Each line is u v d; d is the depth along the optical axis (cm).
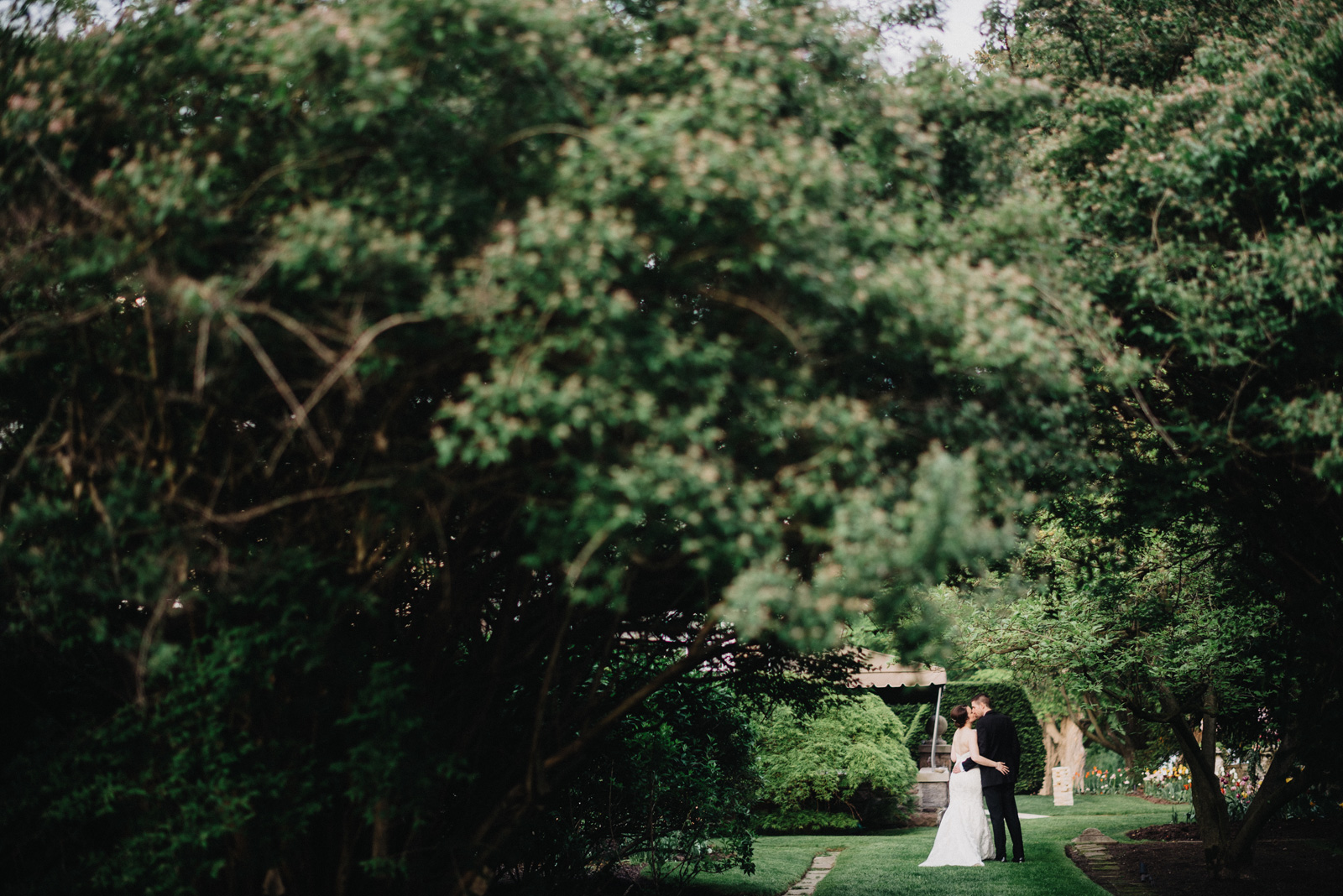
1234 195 493
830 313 368
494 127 355
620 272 359
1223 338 476
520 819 513
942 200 457
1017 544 565
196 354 377
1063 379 405
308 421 430
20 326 385
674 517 428
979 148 463
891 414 423
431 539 486
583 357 348
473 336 370
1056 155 545
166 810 436
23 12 428
